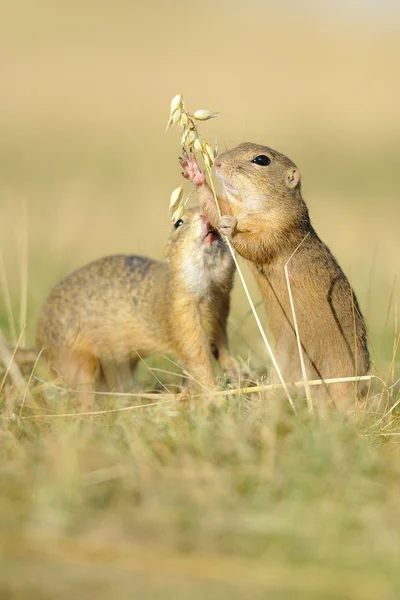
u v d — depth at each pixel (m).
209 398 10.57
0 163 43.16
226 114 57.38
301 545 7.25
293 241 11.66
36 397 11.49
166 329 12.51
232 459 8.52
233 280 12.51
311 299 11.66
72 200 30.73
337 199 34.69
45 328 13.23
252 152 11.70
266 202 11.57
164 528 7.47
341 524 7.44
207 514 7.56
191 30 101.62
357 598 6.73
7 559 7.09
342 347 11.73
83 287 13.04
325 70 79.31
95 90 69.25
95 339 12.95
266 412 9.84
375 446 9.26
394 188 38.50
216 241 11.98
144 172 38.66
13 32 93.88
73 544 7.29
